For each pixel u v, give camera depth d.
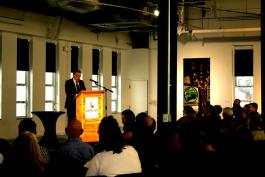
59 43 15.50
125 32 18.73
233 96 17.88
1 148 5.72
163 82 9.31
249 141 6.47
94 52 17.52
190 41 18.44
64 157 5.62
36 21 14.33
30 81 14.48
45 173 4.07
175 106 9.32
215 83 18.08
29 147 3.99
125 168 4.41
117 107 18.81
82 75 16.64
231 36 17.77
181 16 16.61
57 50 15.49
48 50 15.20
